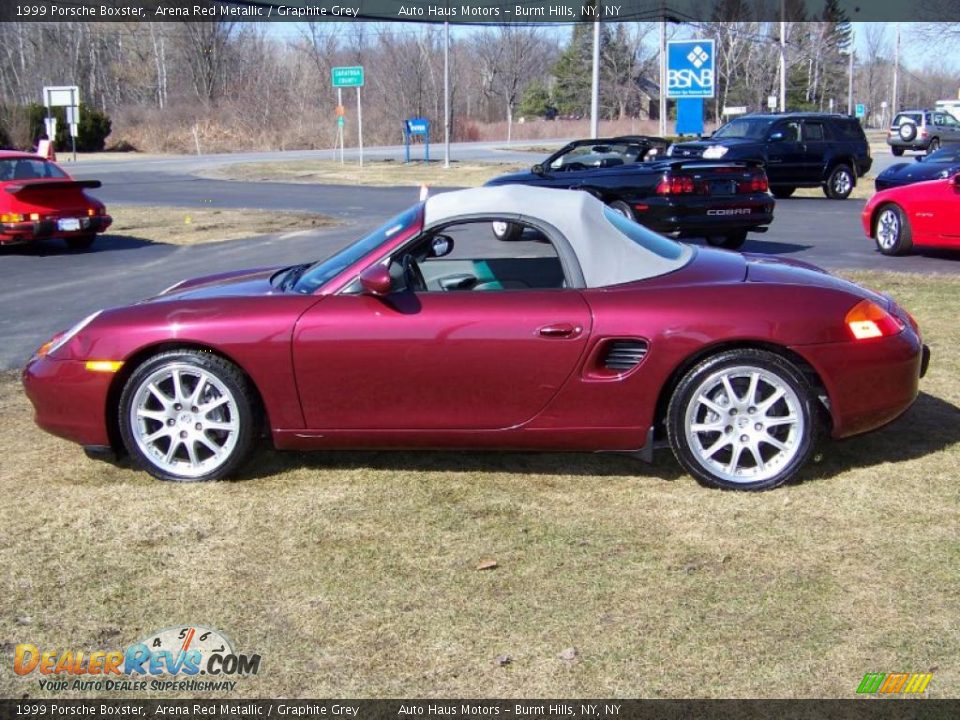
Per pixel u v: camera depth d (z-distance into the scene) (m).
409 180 28.31
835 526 4.03
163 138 53.38
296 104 63.84
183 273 11.50
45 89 39.44
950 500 4.26
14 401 6.13
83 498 4.51
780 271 4.73
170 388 4.66
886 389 4.43
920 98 109.31
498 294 4.43
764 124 20.50
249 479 4.75
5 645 3.28
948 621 3.27
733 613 3.36
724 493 4.42
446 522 4.18
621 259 4.54
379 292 4.30
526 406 4.41
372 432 4.53
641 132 67.50
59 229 13.34
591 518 4.18
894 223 11.35
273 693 2.99
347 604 3.50
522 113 82.69
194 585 3.66
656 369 4.32
